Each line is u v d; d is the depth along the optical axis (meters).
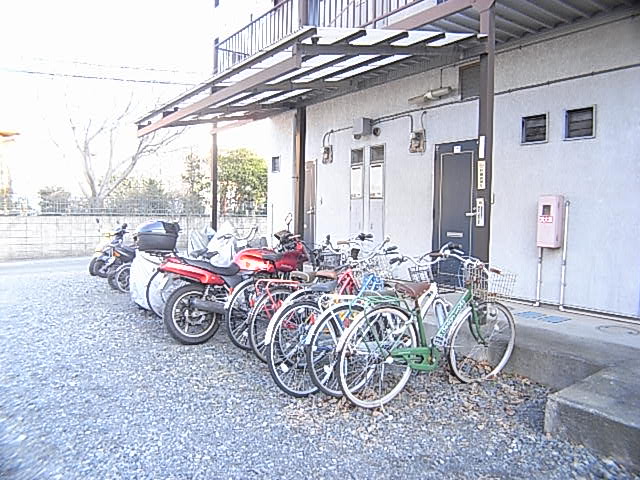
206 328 5.17
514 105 6.00
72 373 4.25
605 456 2.88
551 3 4.84
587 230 5.38
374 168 8.09
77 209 14.42
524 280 5.93
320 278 4.55
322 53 5.34
